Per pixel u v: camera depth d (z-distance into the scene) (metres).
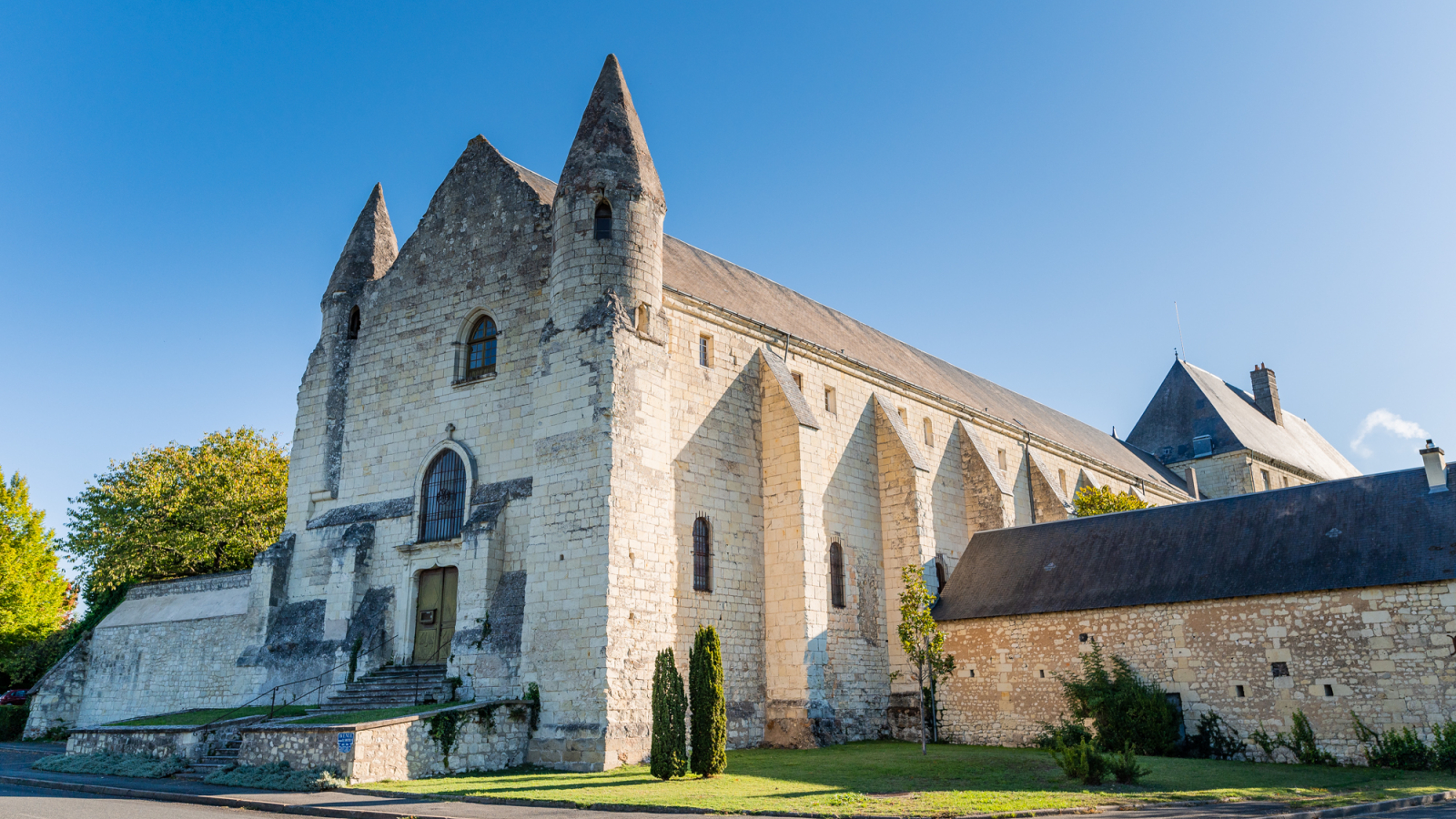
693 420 28.16
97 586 43.22
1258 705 24.66
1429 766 21.89
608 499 23.73
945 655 31.09
